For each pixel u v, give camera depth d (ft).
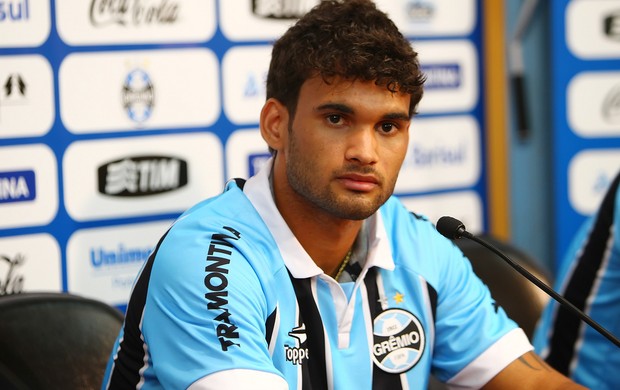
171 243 7.73
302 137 7.43
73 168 12.78
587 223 12.05
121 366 8.01
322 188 7.38
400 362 8.36
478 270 11.98
